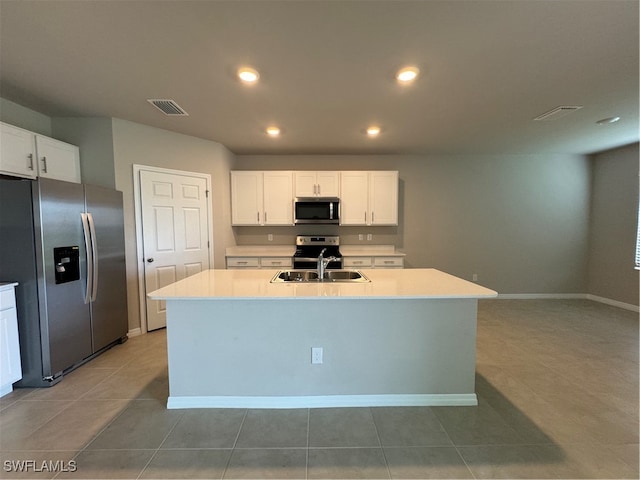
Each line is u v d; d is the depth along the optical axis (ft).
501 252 16.14
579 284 16.29
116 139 10.27
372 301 6.76
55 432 5.88
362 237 15.99
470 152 15.26
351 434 5.87
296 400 6.82
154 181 11.25
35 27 5.45
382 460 5.21
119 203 9.91
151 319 11.39
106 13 5.08
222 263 13.84
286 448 5.48
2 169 7.83
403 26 5.46
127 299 10.66
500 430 5.97
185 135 12.10
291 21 5.32
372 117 10.04
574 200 15.96
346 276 8.80
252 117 10.05
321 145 13.78
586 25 5.42
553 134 12.07
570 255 16.19
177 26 5.44
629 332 11.21
